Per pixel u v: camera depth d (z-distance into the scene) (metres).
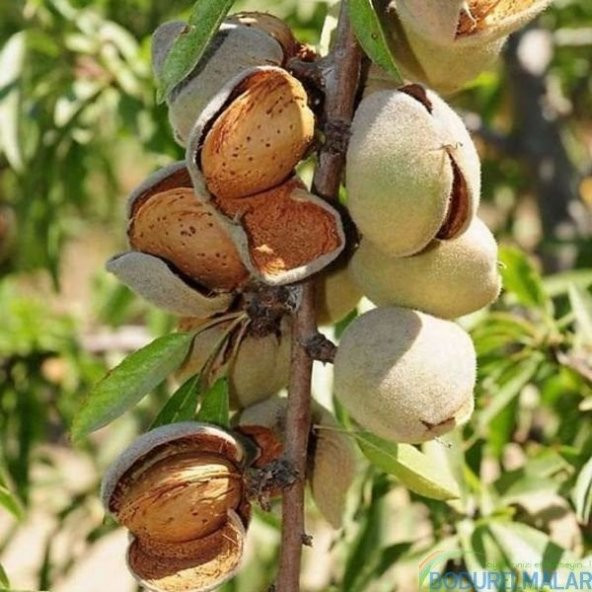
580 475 0.48
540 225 0.80
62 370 0.77
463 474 0.51
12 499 0.45
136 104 0.67
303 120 0.39
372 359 0.39
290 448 0.41
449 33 0.38
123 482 0.40
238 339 0.43
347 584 0.56
